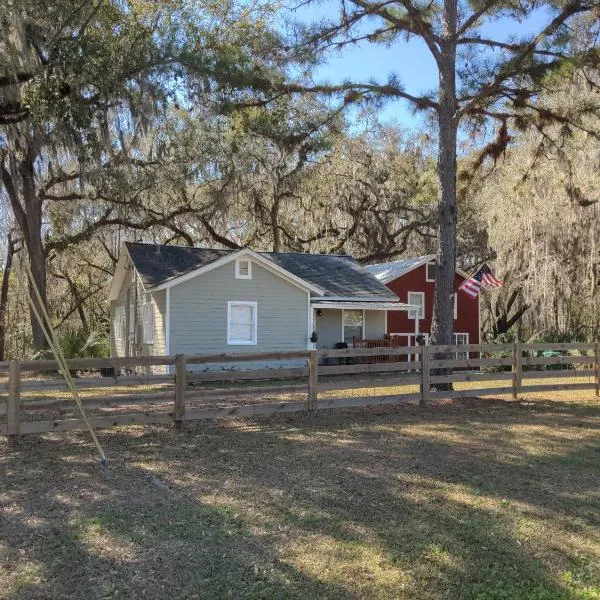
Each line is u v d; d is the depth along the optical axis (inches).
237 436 295.4
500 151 548.4
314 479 227.1
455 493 216.2
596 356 465.7
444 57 466.3
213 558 160.4
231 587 146.9
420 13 460.8
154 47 433.4
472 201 968.3
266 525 182.4
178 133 772.6
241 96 470.9
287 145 497.0
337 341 832.9
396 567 159.6
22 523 178.5
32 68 409.4
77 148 487.8
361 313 858.1
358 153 1152.2
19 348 1123.3
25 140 546.9
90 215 983.0
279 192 1071.0
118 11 478.0
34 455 254.8
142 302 773.3
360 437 299.0
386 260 1342.3
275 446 276.5
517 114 518.9
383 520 189.5
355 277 874.8
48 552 160.4
